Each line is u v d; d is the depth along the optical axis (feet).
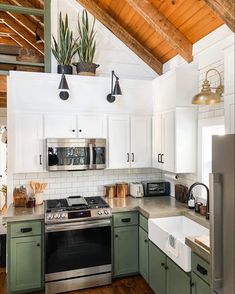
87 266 10.39
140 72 13.62
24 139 10.78
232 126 6.45
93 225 10.37
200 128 10.45
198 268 6.86
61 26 11.73
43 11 11.80
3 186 19.84
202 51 10.27
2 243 12.37
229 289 4.98
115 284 10.77
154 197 12.71
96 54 12.97
